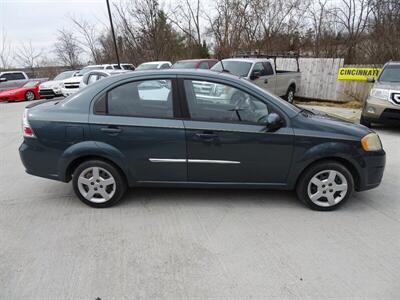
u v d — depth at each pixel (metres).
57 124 3.25
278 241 2.80
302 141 3.18
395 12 11.20
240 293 2.19
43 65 32.12
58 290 2.22
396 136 6.65
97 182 3.40
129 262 2.52
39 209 3.45
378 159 3.29
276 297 2.15
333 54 15.43
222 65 8.92
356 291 2.20
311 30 16.64
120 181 3.40
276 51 17.36
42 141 3.29
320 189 3.33
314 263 2.50
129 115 3.23
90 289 2.22
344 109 10.34
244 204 3.53
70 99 3.39
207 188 3.62
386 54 10.91
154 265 2.48
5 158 5.40
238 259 2.56
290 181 3.34
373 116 6.95
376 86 7.19
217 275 2.37
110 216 3.28
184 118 3.20
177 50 23.47
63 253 2.64
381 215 3.28
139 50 23.17
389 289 2.22
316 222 3.13
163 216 3.27
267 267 2.46
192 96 3.22
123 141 3.22
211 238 2.86
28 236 2.90
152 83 3.23
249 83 3.32
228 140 3.19
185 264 2.50
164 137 3.20
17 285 2.27
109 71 10.71
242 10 17.52
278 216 3.26
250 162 3.26
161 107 3.23
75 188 3.44
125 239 2.85
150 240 2.83
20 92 15.62
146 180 3.39
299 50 17.25
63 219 3.22
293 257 2.58
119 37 24.16
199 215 3.29
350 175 3.28
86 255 2.61
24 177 4.45
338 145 3.17
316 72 12.43
